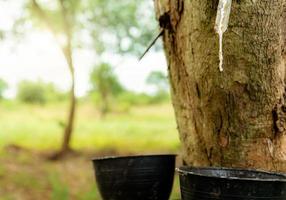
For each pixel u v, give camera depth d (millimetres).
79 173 9250
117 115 17922
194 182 1831
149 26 12164
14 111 17375
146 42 12203
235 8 2016
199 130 2412
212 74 2162
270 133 2211
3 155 9984
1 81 20391
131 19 12297
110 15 12297
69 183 8523
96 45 13367
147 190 2432
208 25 2107
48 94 20656
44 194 7742
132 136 13141
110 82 16516
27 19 10781
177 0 2363
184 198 1915
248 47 2051
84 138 12719
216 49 2107
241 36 2037
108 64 14867
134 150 11406
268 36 2039
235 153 2252
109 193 2479
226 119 2225
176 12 2391
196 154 2479
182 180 1927
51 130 13719
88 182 8656
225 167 2146
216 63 2127
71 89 10891
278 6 2023
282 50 2143
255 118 2180
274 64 2096
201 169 2037
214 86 2178
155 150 11320
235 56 2074
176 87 2600
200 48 2188
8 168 8906
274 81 2123
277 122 2191
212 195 1772
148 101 20719
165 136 13078
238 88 2131
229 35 2051
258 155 2227
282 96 2170
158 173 2441
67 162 10227
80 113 17859
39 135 12938
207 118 2301
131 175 2422
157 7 2584
